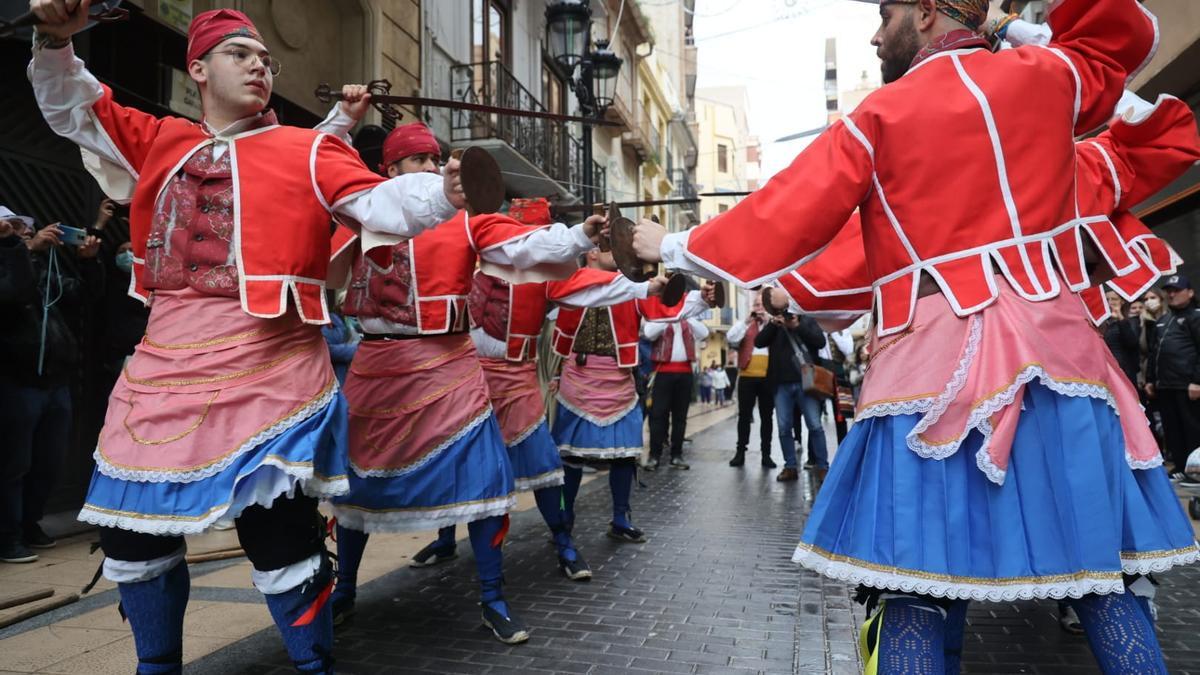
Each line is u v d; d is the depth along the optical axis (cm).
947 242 178
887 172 183
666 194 2727
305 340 239
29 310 435
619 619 349
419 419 330
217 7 657
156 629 223
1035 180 178
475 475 329
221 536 498
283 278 230
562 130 1334
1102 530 166
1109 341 822
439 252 335
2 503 431
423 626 339
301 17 764
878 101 185
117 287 563
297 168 234
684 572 429
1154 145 206
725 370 2830
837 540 182
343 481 235
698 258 191
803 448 1118
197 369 223
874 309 193
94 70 556
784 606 366
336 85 816
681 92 3172
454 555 459
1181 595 372
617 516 514
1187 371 720
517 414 413
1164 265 212
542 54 1338
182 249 232
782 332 778
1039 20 986
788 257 183
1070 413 171
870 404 181
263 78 240
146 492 214
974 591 164
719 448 1148
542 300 416
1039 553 164
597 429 491
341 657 302
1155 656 167
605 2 1719
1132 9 187
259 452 217
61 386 469
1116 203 208
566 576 421
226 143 239
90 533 515
